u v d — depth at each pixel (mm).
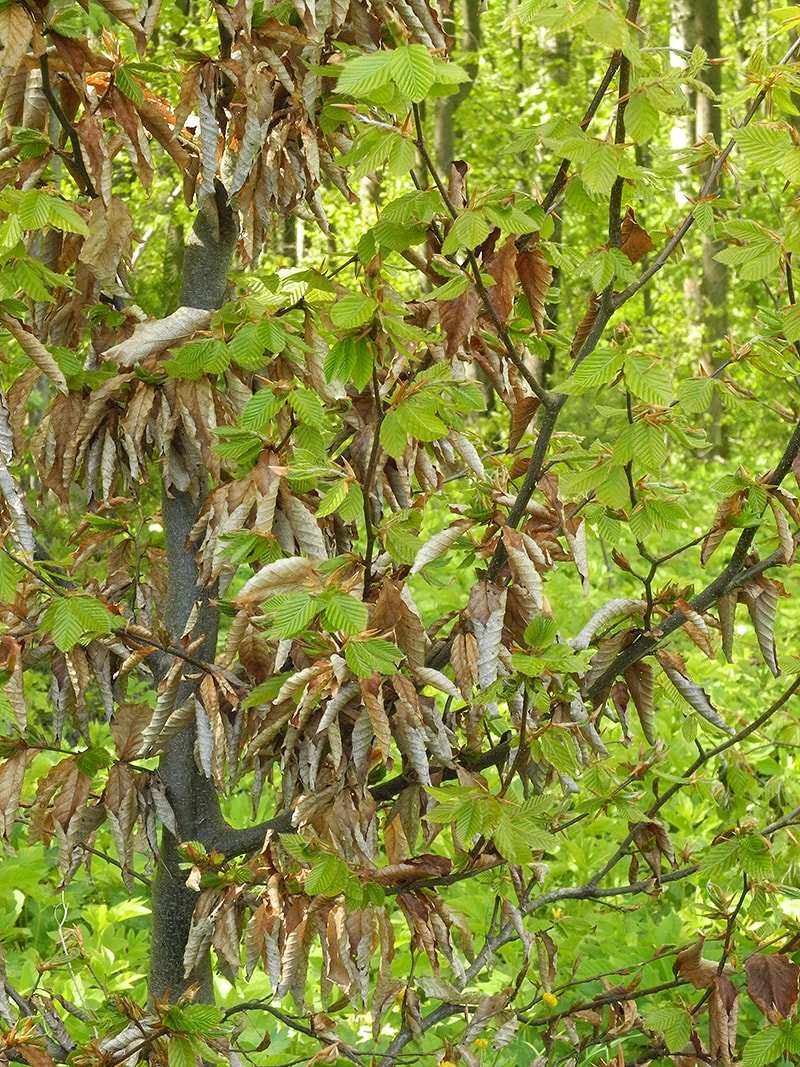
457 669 1860
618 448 1752
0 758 1973
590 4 1440
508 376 2246
